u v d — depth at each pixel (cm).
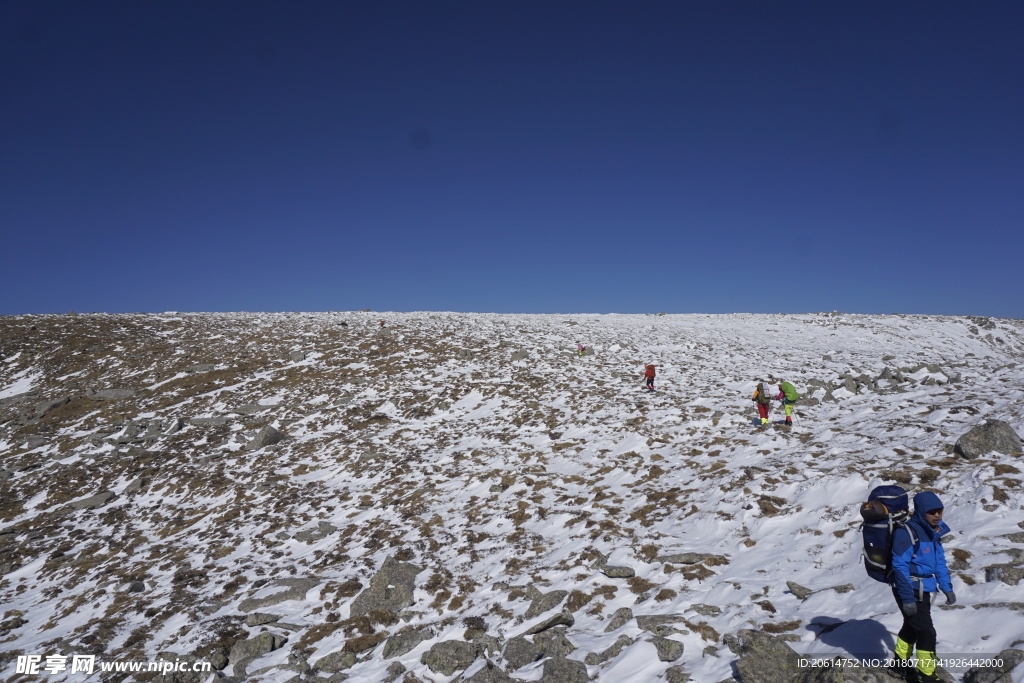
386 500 1652
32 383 3250
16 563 1512
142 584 1312
